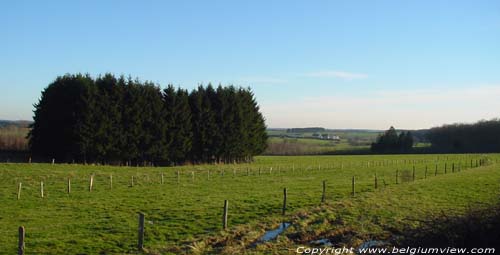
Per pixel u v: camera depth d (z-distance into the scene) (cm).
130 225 2556
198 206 3203
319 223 2547
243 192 4025
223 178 5375
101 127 6888
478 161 8888
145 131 7419
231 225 2573
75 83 7062
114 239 2244
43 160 7006
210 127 8400
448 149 14775
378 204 3103
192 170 6384
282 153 13450
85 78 7138
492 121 15325
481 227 1872
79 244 2144
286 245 2089
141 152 7400
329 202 3294
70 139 6925
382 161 9288
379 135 14700
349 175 5900
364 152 14138
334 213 2816
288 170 6744
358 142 19362
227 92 8725
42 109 7212
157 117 7550
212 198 3616
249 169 6825
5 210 2955
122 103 7206
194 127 8306
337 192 3975
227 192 4025
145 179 4962
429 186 4225
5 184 4094
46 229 2431
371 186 4447
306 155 12506
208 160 8494
